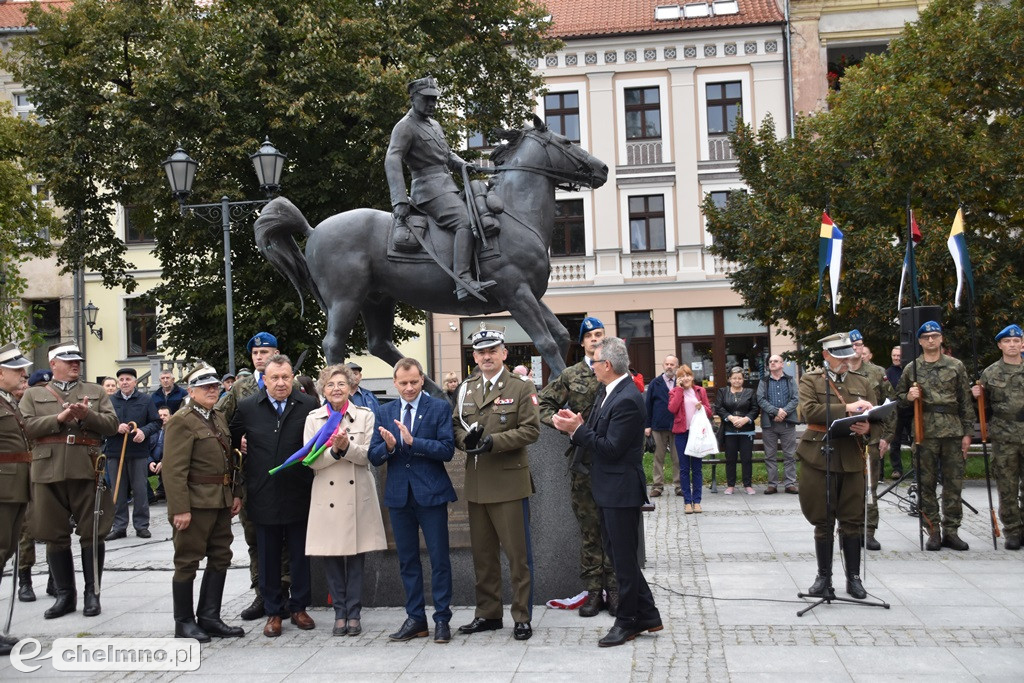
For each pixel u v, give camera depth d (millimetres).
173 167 13828
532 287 7727
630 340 30594
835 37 29984
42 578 9477
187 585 6438
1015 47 15789
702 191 30203
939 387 8969
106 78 19656
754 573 8047
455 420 6359
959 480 8922
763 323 19656
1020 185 15500
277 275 19469
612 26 30969
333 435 6227
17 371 6789
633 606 5902
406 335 22266
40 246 21562
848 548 6879
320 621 6898
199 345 19828
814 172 17984
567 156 7898
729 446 13875
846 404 6770
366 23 18828
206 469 6449
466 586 7223
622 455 5848
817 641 5832
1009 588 7195
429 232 7664
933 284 15539
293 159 19281
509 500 6145
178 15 19766
